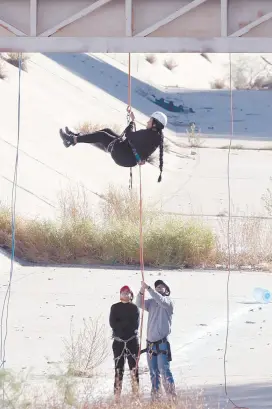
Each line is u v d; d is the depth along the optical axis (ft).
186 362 126.21
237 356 130.00
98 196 283.59
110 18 89.30
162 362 98.27
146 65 557.74
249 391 105.09
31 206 245.86
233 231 230.48
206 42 87.97
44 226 219.82
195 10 88.89
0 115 311.88
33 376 108.17
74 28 89.30
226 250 222.48
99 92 444.55
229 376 116.67
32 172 273.33
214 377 116.26
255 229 229.66
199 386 108.99
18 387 86.53
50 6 89.66
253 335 143.64
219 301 171.94
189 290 182.80
